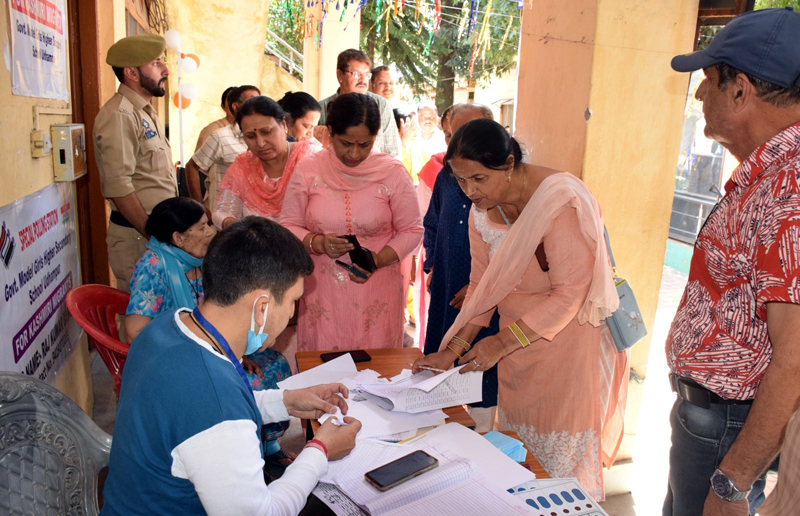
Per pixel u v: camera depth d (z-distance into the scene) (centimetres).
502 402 217
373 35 711
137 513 109
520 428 211
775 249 116
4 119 182
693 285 148
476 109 261
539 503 125
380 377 185
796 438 101
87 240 383
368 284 255
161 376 106
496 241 196
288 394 157
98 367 377
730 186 136
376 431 152
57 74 255
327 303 255
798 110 125
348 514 121
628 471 269
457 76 723
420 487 125
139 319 228
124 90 314
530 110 271
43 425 136
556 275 177
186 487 107
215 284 113
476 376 171
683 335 147
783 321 114
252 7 771
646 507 261
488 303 187
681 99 238
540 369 200
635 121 236
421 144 518
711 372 139
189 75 781
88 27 354
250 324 115
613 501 265
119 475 111
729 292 135
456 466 132
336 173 248
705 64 134
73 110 353
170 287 232
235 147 414
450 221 259
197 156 417
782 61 121
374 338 261
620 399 223
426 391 155
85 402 297
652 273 258
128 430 108
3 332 175
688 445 148
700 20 249
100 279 394
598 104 229
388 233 259
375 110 229
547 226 172
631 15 223
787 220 115
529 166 185
